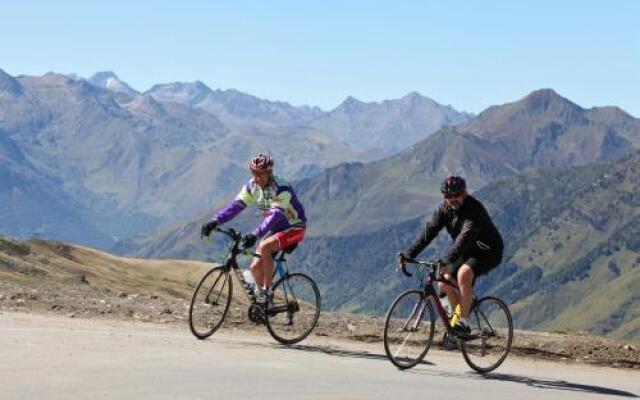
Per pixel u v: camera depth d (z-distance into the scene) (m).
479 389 12.41
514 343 17.75
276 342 15.99
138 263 158.25
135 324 17.00
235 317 18.20
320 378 11.95
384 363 14.43
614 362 17.27
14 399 8.96
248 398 10.00
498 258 14.27
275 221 15.27
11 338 13.38
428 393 11.50
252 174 15.29
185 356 12.88
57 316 17.31
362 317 22.34
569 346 17.95
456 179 13.74
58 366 11.11
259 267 15.44
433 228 14.26
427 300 14.30
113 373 10.88
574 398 12.40
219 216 15.45
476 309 14.52
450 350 16.88
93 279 122.50
